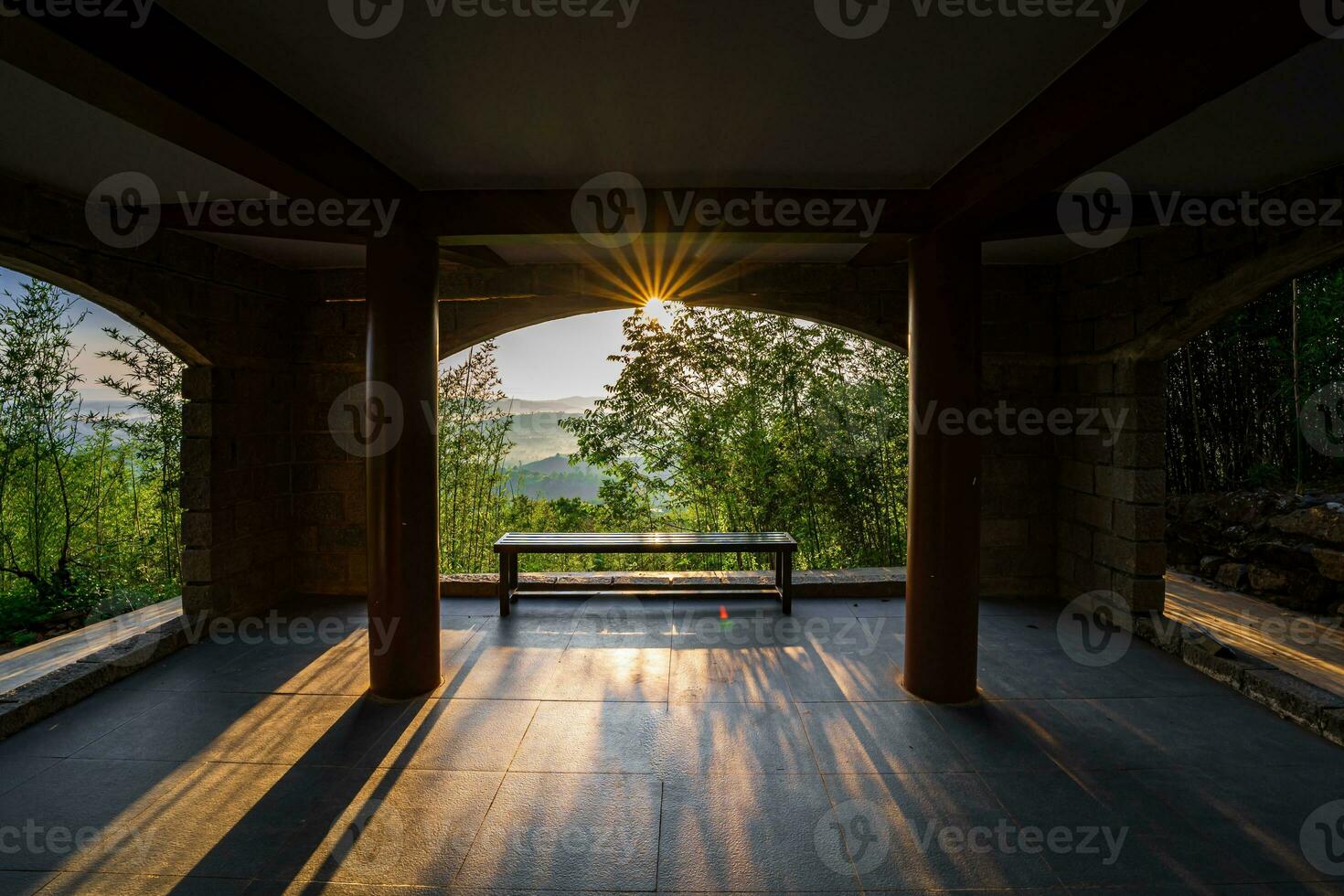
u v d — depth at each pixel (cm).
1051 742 278
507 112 234
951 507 312
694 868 203
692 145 264
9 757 264
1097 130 200
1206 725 293
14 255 296
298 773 254
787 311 475
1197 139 260
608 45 192
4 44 153
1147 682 338
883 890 194
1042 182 244
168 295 371
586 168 288
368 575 323
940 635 315
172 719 298
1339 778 250
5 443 525
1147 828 221
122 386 568
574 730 288
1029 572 487
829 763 262
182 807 231
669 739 281
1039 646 387
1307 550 439
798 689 329
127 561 623
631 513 717
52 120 239
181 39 181
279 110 219
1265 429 556
